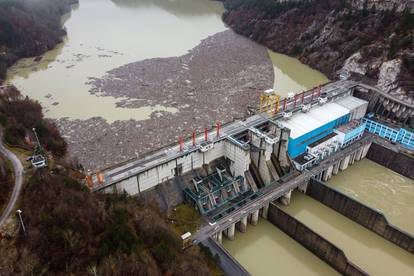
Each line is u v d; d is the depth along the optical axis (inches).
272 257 2812.5
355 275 2534.5
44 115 4606.3
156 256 2057.1
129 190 2903.5
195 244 2573.8
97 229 2033.7
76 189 2319.1
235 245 2928.2
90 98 5132.9
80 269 1811.0
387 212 3211.1
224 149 3462.1
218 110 4763.8
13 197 2231.8
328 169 3560.5
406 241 2805.1
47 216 1977.1
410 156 3609.7
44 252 1823.3
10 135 3036.4
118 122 4439.0
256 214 3021.7
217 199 3132.4
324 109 4072.3
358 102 4271.7
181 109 4798.2
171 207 3046.3
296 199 3417.8
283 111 3900.1
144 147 3897.6
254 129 3472.0
